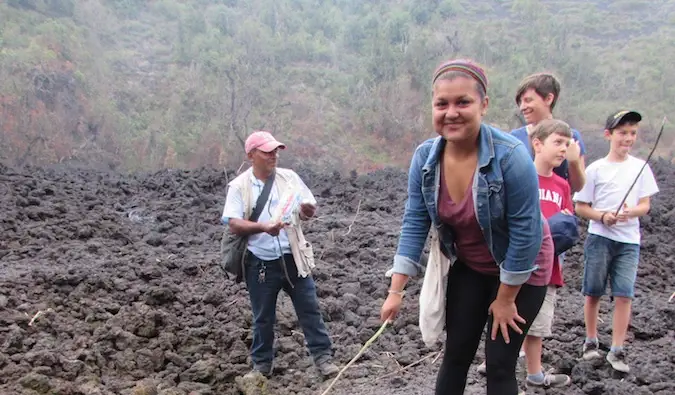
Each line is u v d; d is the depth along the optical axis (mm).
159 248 7598
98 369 4840
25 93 26172
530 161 3062
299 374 4988
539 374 4500
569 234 3971
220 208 9477
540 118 4543
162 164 27578
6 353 4777
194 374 4875
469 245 3318
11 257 6891
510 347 3311
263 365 4938
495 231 3162
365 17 43562
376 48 37219
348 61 40031
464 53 38281
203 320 5645
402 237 3473
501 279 3178
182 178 11000
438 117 3088
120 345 5074
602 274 4863
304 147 31047
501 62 38438
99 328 5184
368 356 5281
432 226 3463
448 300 3484
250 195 4750
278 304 6008
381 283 6707
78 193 9555
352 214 9562
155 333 5340
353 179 11609
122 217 8641
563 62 38688
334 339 5586
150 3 45281
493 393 3352
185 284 6391
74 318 5473
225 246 4840
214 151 28719
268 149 4676
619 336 4859
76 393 4516
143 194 10047
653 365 4988
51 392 4449
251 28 39031
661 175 12758
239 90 32844
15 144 24688
